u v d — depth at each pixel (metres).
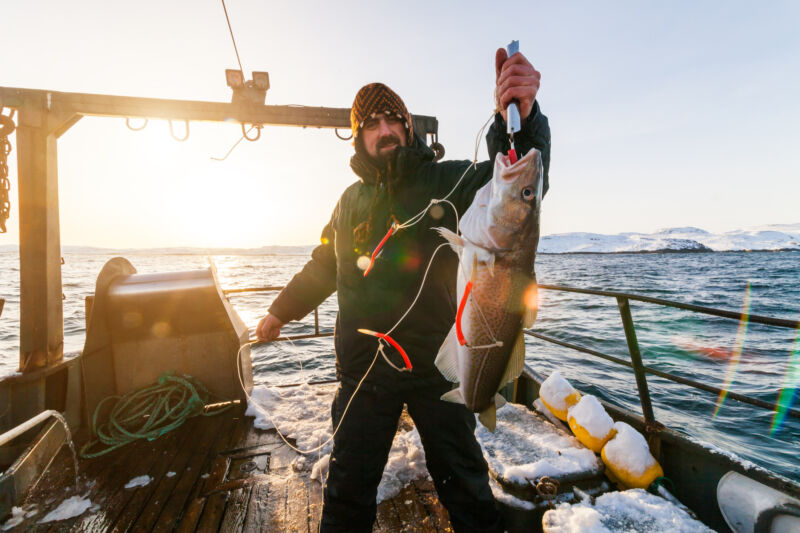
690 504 2.21
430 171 1.69
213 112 3.63
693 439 2.25
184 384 3.46
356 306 1.71
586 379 8.05
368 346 1.68
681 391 7.42
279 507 2.29
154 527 2.16
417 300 1.62
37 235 3.20
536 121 1.45
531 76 1.32
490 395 1.46
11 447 2.93
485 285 1.40
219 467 2.71
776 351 10.49
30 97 3.21
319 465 2.56
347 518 1.66
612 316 16.61
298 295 2.22
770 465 4.94
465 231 1.44
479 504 1.70
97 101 3.36
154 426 3.25
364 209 1.77
